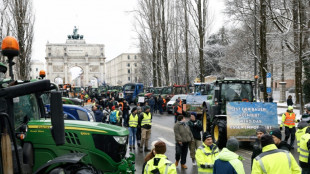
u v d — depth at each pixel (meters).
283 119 12.72
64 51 99.44
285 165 4.62
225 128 12.18
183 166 9.99
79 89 59.66
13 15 25.53
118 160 6.71
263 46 22.53
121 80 148.25
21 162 4.83
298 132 8.69
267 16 26.06
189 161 11.05
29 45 26.98
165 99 34.81
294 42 25.20
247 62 41.28
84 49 100.50
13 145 4.52
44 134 6.35
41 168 5.03
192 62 54.34
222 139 12.23
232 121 12.21
